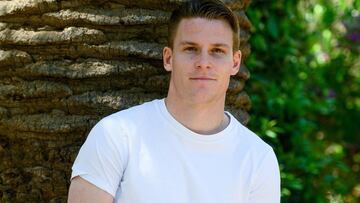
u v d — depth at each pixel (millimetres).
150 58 2701
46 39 2646
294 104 4969
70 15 2643
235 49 2551
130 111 2439
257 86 4809
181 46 2410
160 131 2404
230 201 2422
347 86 6461
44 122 2678
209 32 2393
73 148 2682
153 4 2721
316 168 4949
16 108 2711
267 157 2535
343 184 5695
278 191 2580
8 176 2768
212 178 2404
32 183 2734
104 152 2328
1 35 2686
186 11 2420
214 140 2422
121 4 2684
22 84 2689
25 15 2674
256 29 4738
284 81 5000
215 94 2416
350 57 6387
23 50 2680
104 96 2678
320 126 6391
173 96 2434
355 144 6586
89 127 2674
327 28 5910
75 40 2637
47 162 2711
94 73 2654
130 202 2328
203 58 2377
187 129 2395
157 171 2350
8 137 2748
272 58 4934
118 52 2666
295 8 5141
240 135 2525
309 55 5668
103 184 2311
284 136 4992
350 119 6512
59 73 2650
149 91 2732
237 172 2449
